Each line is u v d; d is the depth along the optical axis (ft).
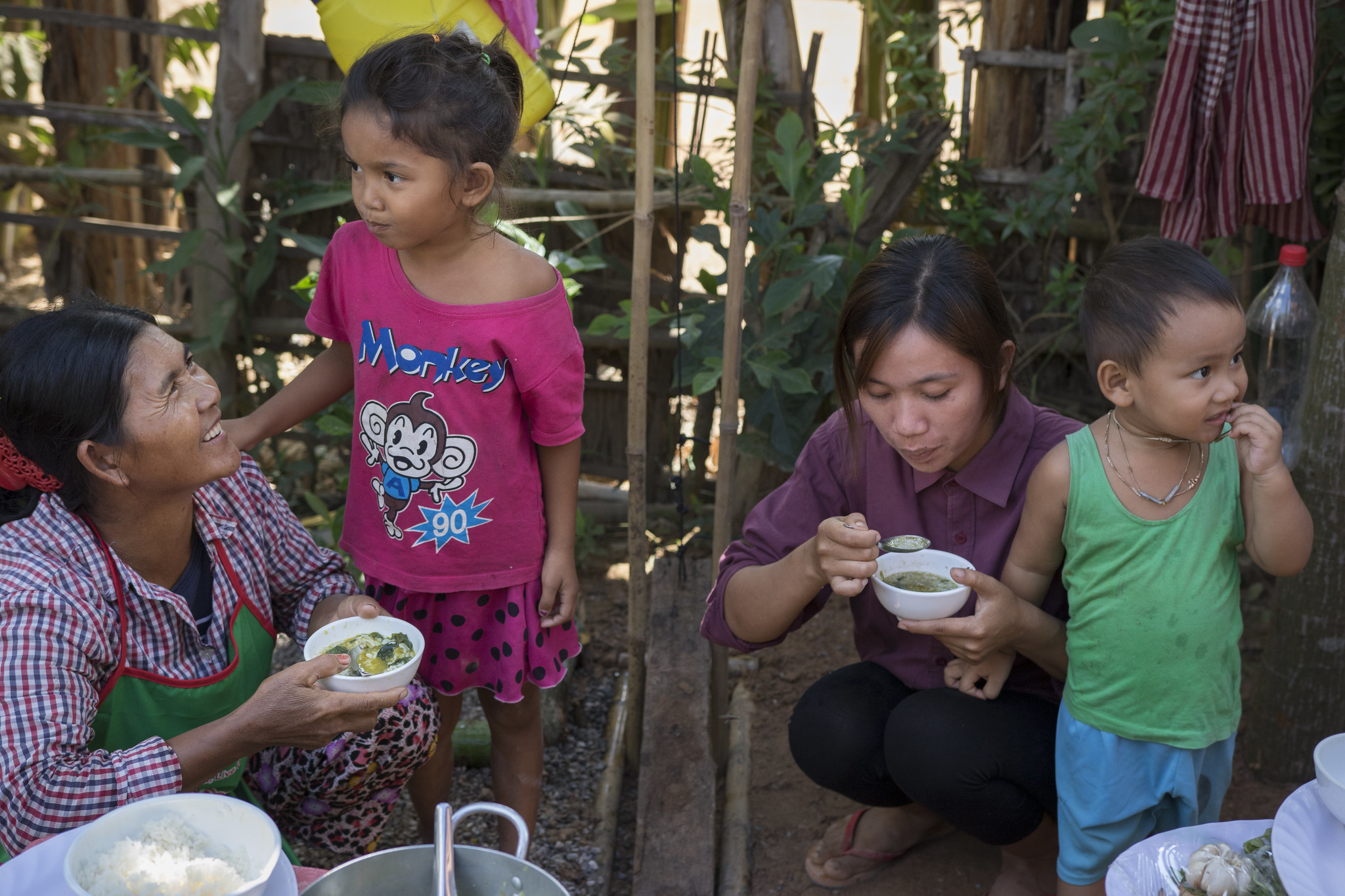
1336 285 8.31
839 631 11.41
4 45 16.55
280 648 10.99
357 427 7.32
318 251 11.92
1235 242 11.50
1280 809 5.19
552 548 7.52
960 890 8.06
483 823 8.74
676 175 9.07
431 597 7.39
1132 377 5.89
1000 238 12.62
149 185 12.92
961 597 6.27
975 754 6.79
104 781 5.32
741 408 13.82
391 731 6.81
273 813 7.11
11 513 6.06
